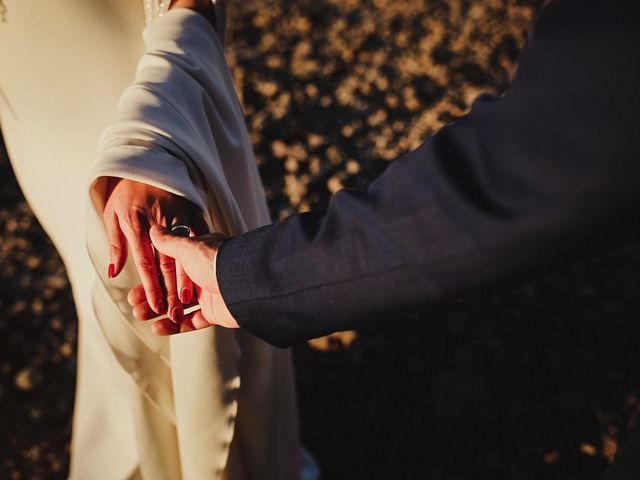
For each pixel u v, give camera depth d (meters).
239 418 1.39
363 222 0.69
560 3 0.56
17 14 1.15
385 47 3.99
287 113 3.44
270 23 4.18
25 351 2.41
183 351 1.17
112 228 1.02
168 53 1.12
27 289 2.63
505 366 2.35
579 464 2.06
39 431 2.18
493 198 0.60
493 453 2.10
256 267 0.79
